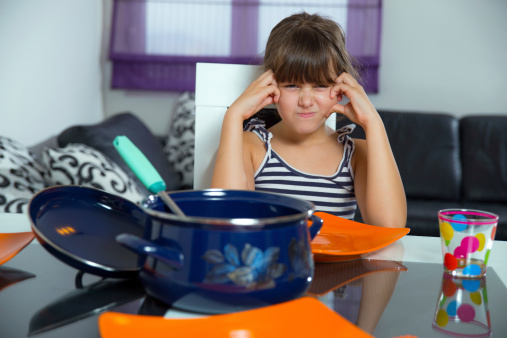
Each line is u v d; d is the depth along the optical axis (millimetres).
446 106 3549
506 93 3500
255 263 482
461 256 646
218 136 1187
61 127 2812
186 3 3555
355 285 610
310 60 1013
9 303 536
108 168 1924
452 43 3498
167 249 484
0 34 2092
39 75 2490
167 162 2967
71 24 2938
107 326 430
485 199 2979
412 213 2611
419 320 510
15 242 694
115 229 697
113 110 3672
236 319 457
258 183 1271
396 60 3547
